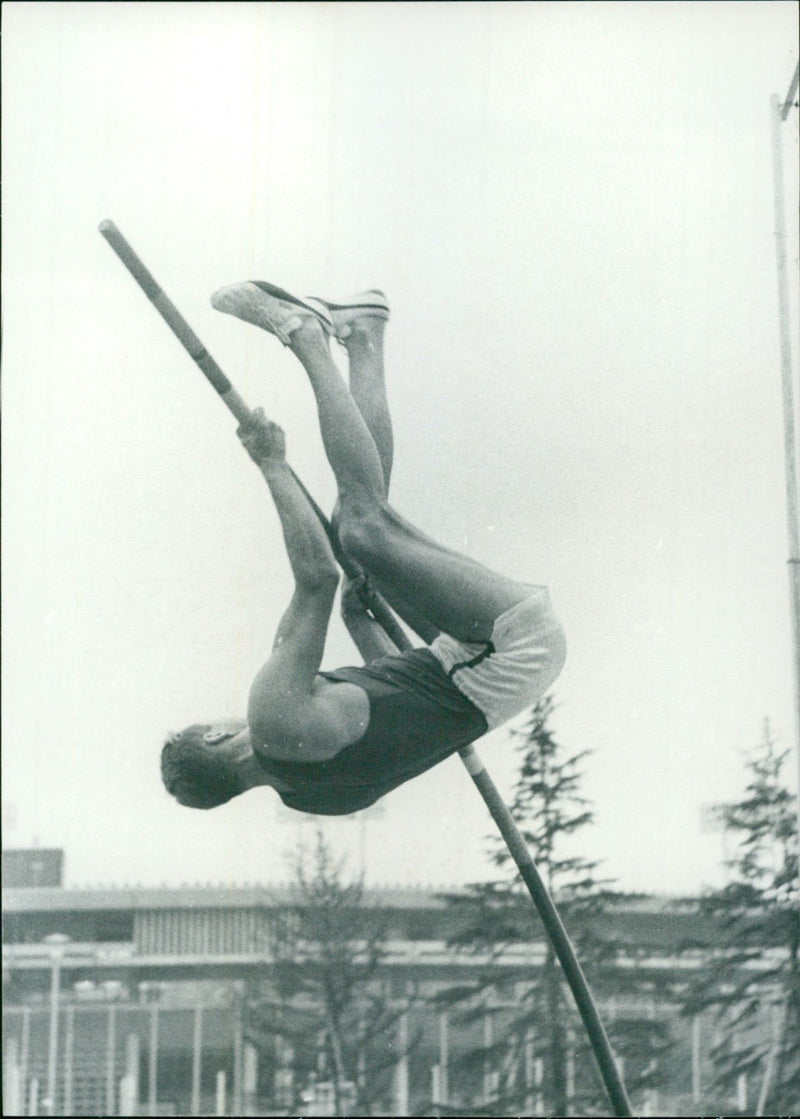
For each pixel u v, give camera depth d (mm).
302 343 6199
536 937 6285
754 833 6336
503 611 5855
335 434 6066
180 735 6266
